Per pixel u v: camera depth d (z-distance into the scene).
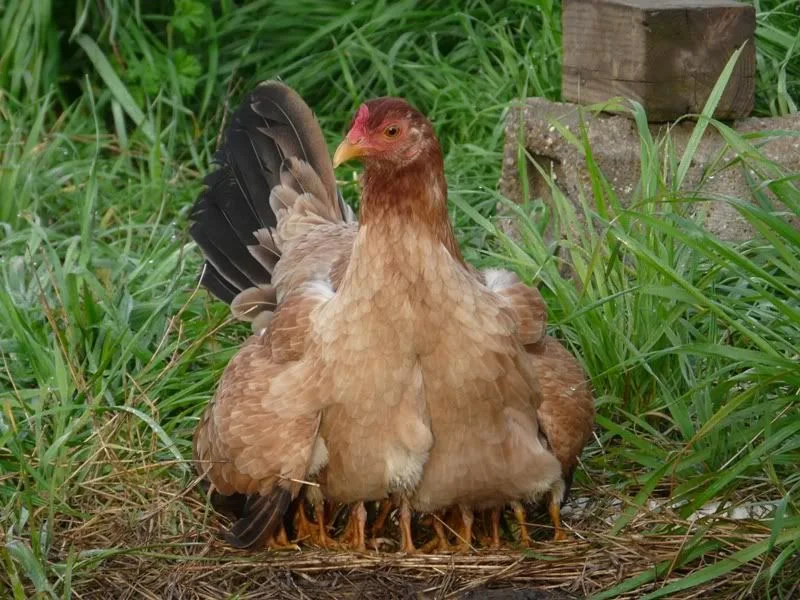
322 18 11.86
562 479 6.82
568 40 9.58
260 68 11.89
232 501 6.90
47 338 8.33
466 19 11.37
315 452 6.61
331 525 7.26
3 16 11.58
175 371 8.02
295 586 6.54
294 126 8.88
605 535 6.69
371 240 6.32
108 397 7.79
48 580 6.61
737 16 8.85
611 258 7.43
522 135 8.80
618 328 7.59
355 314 6.36
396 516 7.35
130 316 8.62
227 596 6.51
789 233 6.59
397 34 11.66
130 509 7.17
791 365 6.56
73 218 10.32
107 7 11.48
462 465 6.54
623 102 9.07
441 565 6.65
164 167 10.69
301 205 8.53
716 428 6.86
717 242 6.77
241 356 6.98
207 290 8.58
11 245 9.59
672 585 6.13
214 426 6.80
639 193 8.20
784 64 9.75
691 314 8.12
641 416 7.45
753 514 6.75
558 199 8.18
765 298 7.04
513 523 7.21
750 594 6.27
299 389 6.53
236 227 8.69
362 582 6.60
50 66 11.57
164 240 9.57
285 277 7.76
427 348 6.36
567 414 6.71
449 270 6.37
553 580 6.54
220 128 11.16
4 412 7.67
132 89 11.45
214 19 12.29
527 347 6.83
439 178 6.39
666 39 8.84
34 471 7.08
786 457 6.72
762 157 7.13
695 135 7.88
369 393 6.39
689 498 6.95
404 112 6.24
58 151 10.95
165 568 6.69
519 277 7.77
